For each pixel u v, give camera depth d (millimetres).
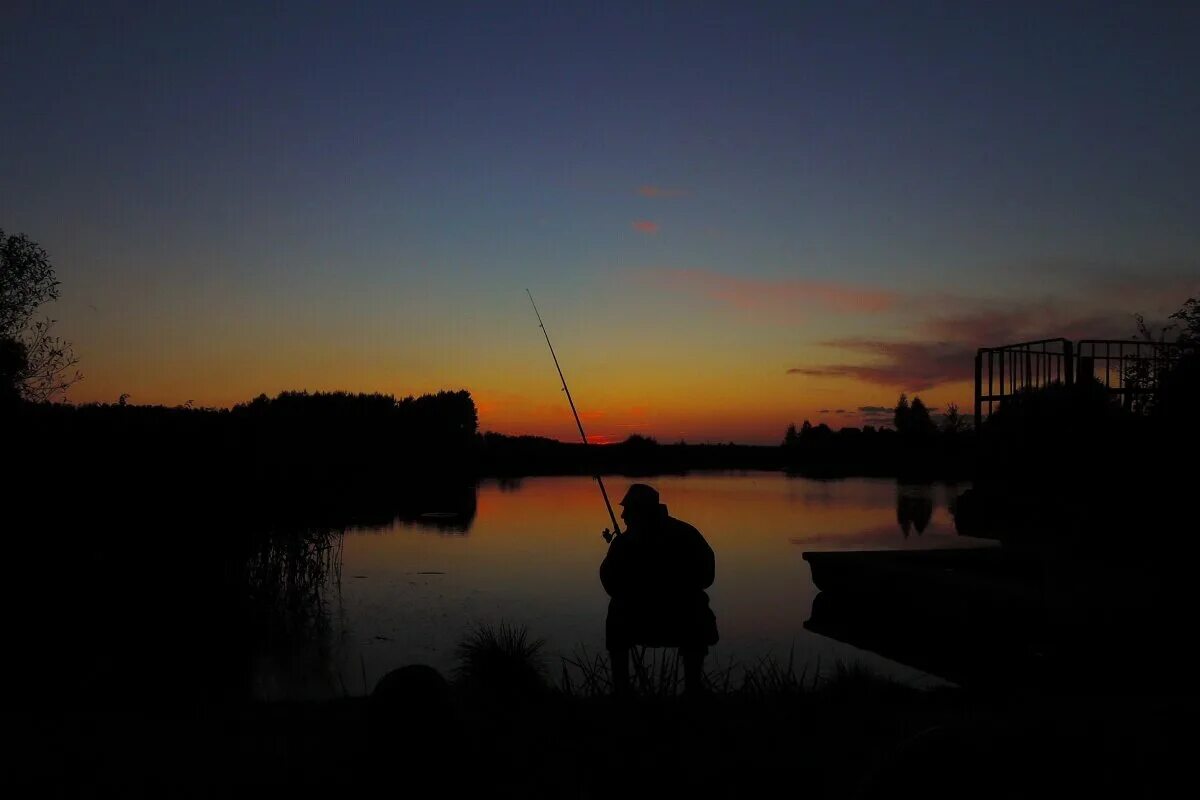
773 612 8883
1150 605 6059
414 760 2582
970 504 9930
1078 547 7801
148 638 7648
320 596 9625
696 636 4926
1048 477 9062
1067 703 4422
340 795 2949
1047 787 1938
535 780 3264
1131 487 7930
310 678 6414
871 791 1994
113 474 9836
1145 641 5941
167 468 10117
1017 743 2012
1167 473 7719
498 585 10320
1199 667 5672
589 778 3289
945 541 14586
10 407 10633
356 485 20031
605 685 4703
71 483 9602
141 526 9336
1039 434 9344
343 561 12172
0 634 7590
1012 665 6234
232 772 3432
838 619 8547
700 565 4945
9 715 4707
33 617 8258
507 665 4793
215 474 10273
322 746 3654
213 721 4309
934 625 7727
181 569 9109
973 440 10812
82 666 6676
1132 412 8875
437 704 2672
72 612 8469
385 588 10109
